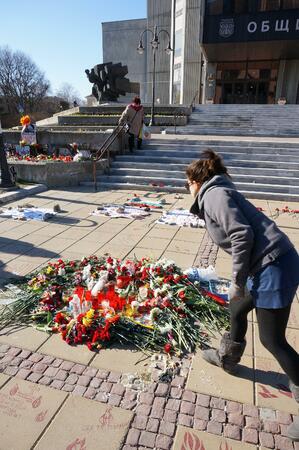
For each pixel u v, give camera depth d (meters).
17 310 3.19
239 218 1.86
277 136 13.57
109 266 3.79
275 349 2.00
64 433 2.02
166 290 3.30
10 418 2.12
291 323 3.12
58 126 14.65
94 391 2.33
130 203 7.19
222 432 2.04
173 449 1.94
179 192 8.38
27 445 1.95
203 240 5.14
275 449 1.95
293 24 21.30
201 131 14.15
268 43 22.38
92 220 6.08
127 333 2.88
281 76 26.39
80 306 3.07
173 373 2.51
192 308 3.24
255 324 3.11
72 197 7.80
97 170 9.27
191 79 32.00
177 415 2.15
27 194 7.90
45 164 8.55
